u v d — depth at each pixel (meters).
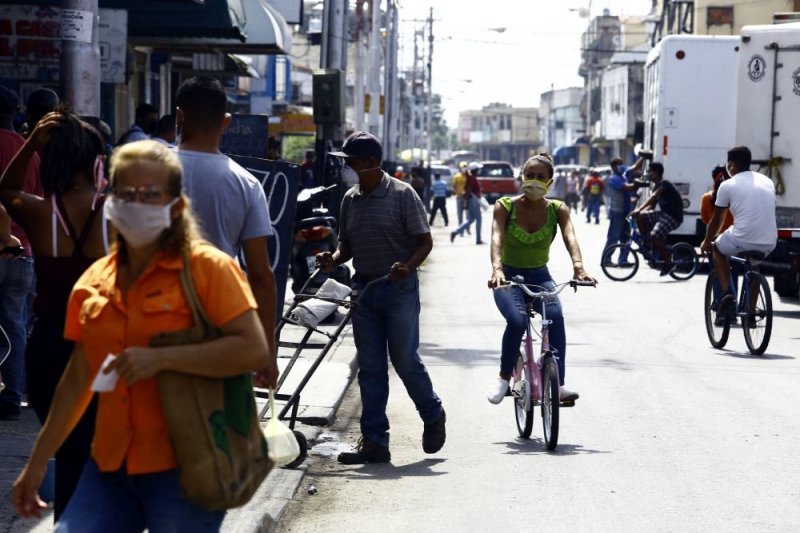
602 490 9.91
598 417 12.83
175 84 35.66
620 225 33.62
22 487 5.40
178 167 5.13
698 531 8.80
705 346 17.97
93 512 5.25
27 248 11.07
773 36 24.62
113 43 14.98
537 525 8.93
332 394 13.43
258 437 5.36
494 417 12.92
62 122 6.78
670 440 11.76
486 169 83.94
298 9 34.66
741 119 24.94
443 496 9.73
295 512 9.27
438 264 32.97
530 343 11.72
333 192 25.00
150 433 5.12
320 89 25.72
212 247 5.29
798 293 24.20
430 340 18.53
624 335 19.02
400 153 92.50
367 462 10.86
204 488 5.06
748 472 10.54
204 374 5.08
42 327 6.77
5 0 17.47
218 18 20.89
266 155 26.33
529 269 11.84
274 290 7.40
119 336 5.16
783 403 13.61
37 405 6.89
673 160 31.41
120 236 5.27
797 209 24.56
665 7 71.56
